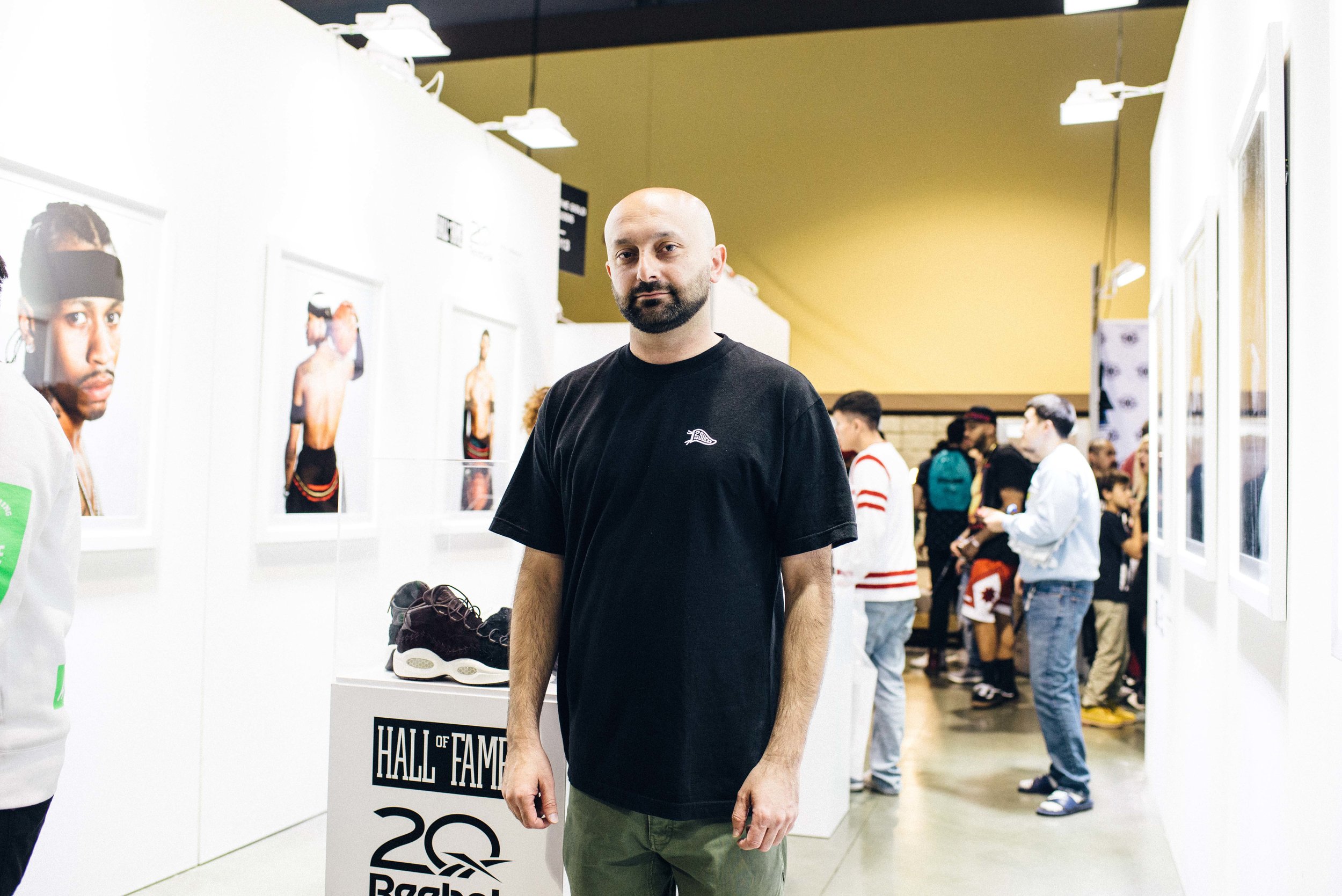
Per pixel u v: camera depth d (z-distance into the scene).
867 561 4.20
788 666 1.56
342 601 2.23
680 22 9.07
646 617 1.56
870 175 9.35
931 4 8.59
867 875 3.38
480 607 2.19
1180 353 3.52
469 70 10.49
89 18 2.77
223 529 3.29
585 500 1.66
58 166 2.67
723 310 5.90
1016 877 3.37
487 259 4.92
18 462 1.48
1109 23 8.80
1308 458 1.69
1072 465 3.96
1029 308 8.92
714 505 1.56
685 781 1.53
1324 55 1.62
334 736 2.17
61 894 2.72
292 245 3.55
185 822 3.14
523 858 2.06
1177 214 3.85
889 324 9.24
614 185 10.07
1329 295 1.56
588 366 1.79
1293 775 1.77
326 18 8.54
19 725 1.53
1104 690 5.86
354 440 3.93
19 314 2.56
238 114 3.33
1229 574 2.42
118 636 2.88
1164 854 3.61
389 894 2.14
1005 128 9.03
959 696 6.65
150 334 2.98
